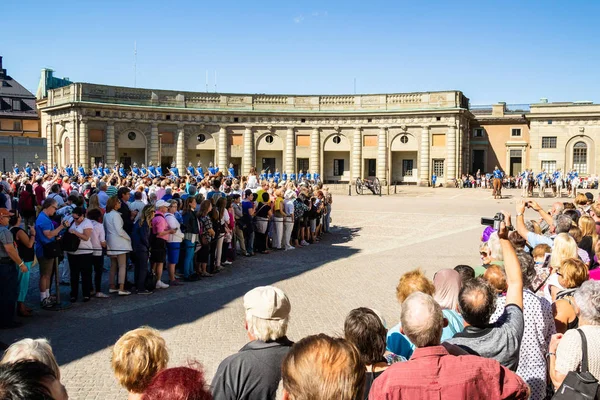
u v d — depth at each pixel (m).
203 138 65.56
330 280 17.48
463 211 39.00
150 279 15.69
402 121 64.44
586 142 65.06
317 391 3.64
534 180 56.34
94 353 10.62
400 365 4.60
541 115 66.31
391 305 14.38
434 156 63.53
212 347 11.01
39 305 14.23
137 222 15.62
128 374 4.81
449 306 7.09
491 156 70.44
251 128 66.19
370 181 56.12
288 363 3.83
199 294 15.53
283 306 5.62
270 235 23.98
